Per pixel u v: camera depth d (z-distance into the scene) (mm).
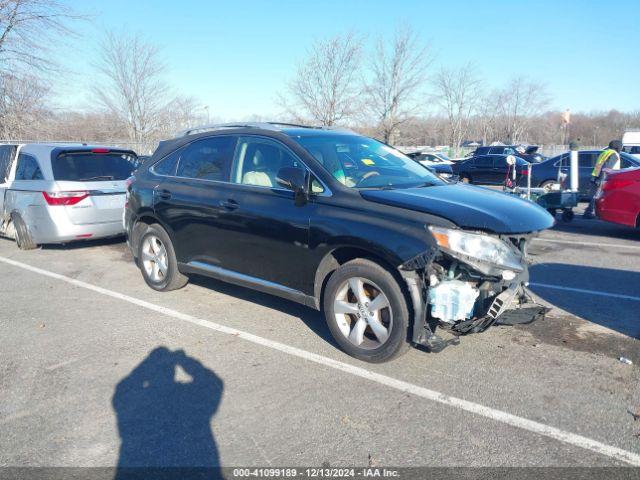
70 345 4719
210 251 5375
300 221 4441
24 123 21531
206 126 6250
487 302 3941
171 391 3861
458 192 4449
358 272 4090
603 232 10352
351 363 4250
